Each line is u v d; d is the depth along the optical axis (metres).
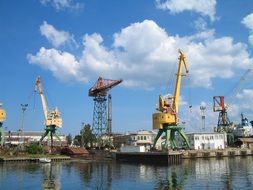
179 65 133.50
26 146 147.75
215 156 142.62
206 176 75.31
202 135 158.12
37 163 116.88
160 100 128.62
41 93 181.12
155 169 93.75
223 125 187.38
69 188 61.75
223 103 189.00
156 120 127.69
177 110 130.88
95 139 185.75
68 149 150.88
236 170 86.56
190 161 122.25
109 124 167.62
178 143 160.62
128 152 129.62
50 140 177.75
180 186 61.84
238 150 151.25
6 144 177.12
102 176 78.81
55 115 178.12
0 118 145.38
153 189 59.47
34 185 65.00
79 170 92.94
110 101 169.25
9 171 89.25
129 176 78.19
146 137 185.75
